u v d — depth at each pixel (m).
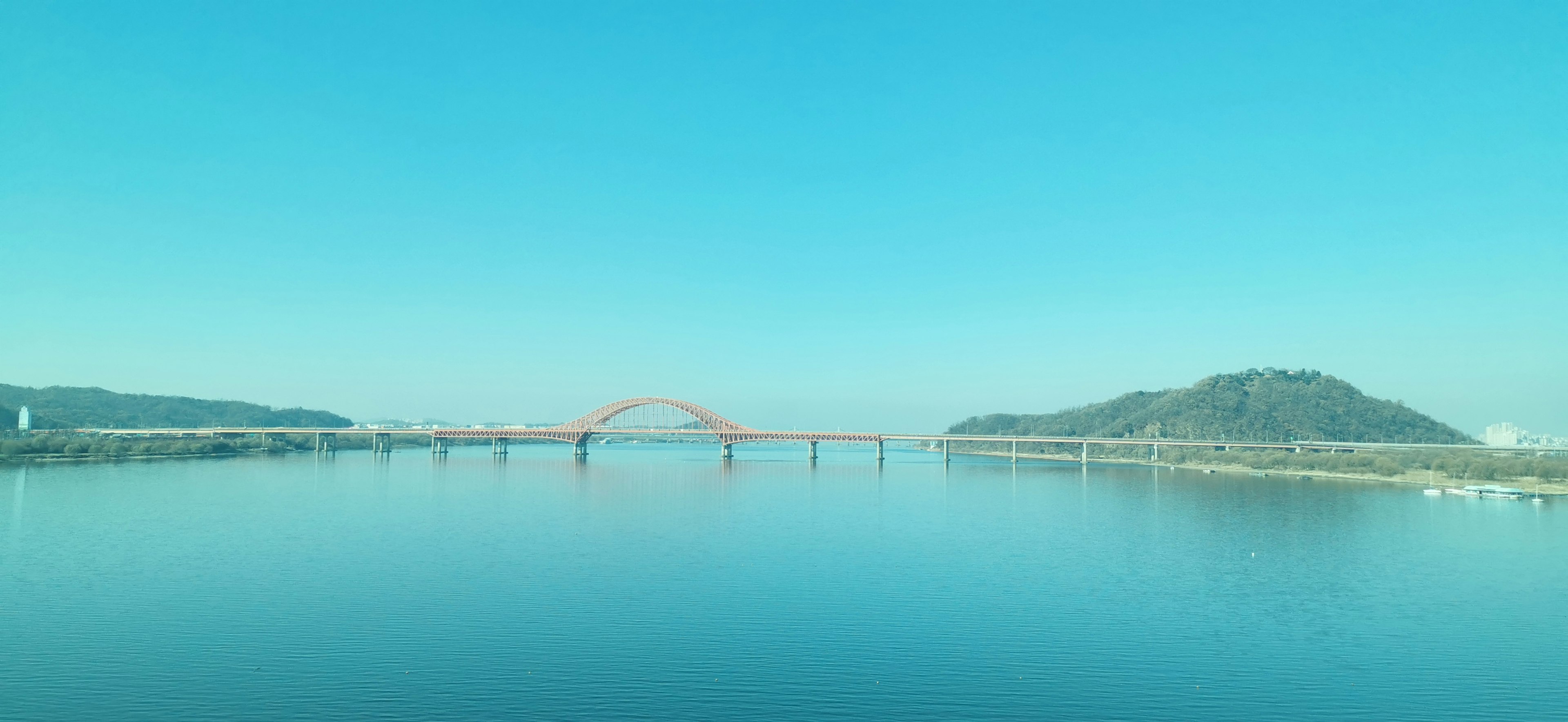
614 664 46.62
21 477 156.88
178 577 66.12
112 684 42.38
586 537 90.88
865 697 42.44
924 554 81.31
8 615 54.72
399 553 78.56
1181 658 49.03
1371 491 161.38
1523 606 61.62
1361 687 44.78
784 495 149.75
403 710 39.66
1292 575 72.31
